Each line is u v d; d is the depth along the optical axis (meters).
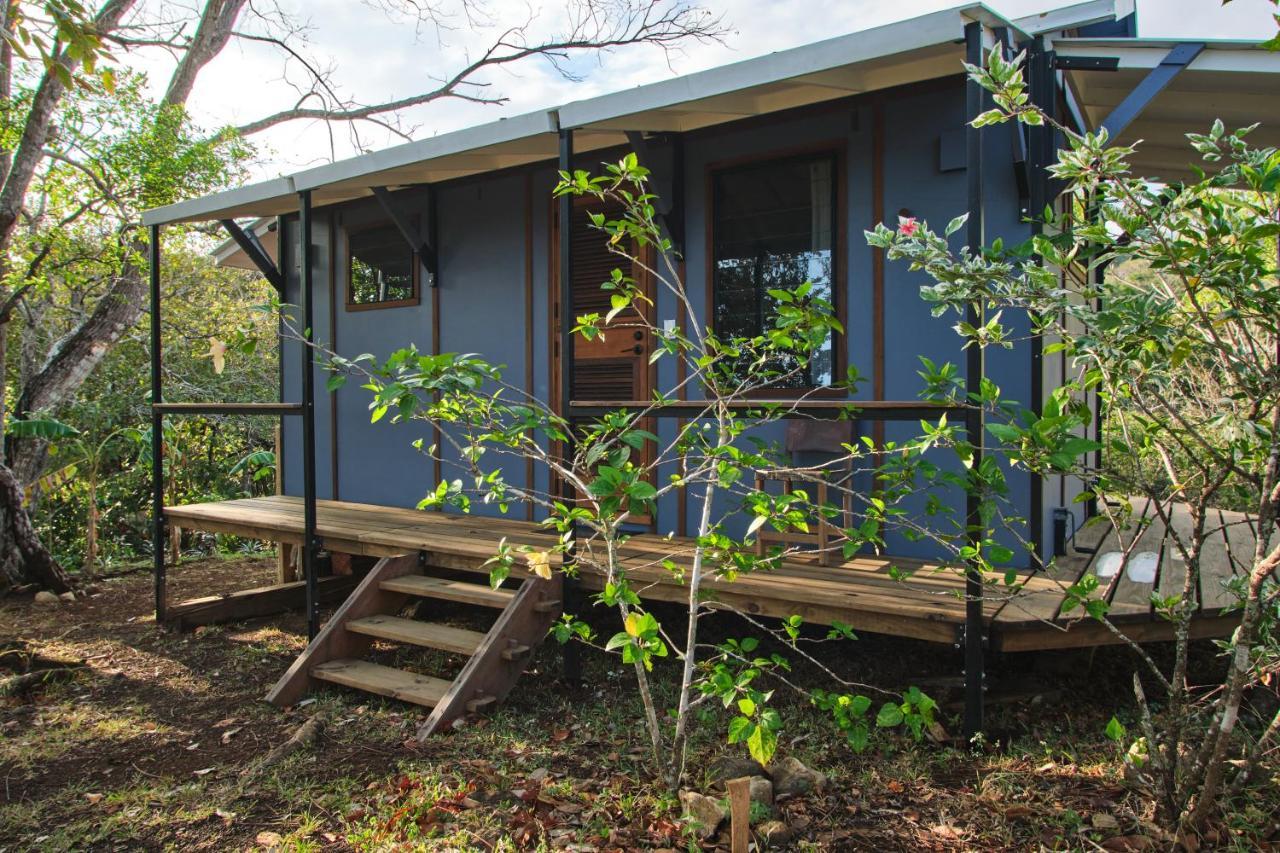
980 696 3.41
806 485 4.71
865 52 3.46
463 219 6.41
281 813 3.21
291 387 7.69
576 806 3.10
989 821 2.90
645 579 4.34
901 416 3.54
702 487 5.24
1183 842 2.64
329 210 7.28
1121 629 3.62
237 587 7.88
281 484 7.82
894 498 3.71
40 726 4.23
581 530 5.58
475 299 6.37
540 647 5.05
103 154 9.19
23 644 5.74
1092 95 5.42
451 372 3.20
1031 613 3.29
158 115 9.51
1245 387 2.48
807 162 4.91
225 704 4.48
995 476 2.84
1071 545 5.13
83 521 11.17
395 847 2.89
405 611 6.15
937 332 4.50
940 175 4.46
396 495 6.91
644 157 4.91
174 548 9.31
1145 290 2.74
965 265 2.71
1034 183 4.36
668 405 3.92
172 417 12.73
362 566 7.19
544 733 3.83
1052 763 3.27
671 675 4.52
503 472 6.25
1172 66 4.31
